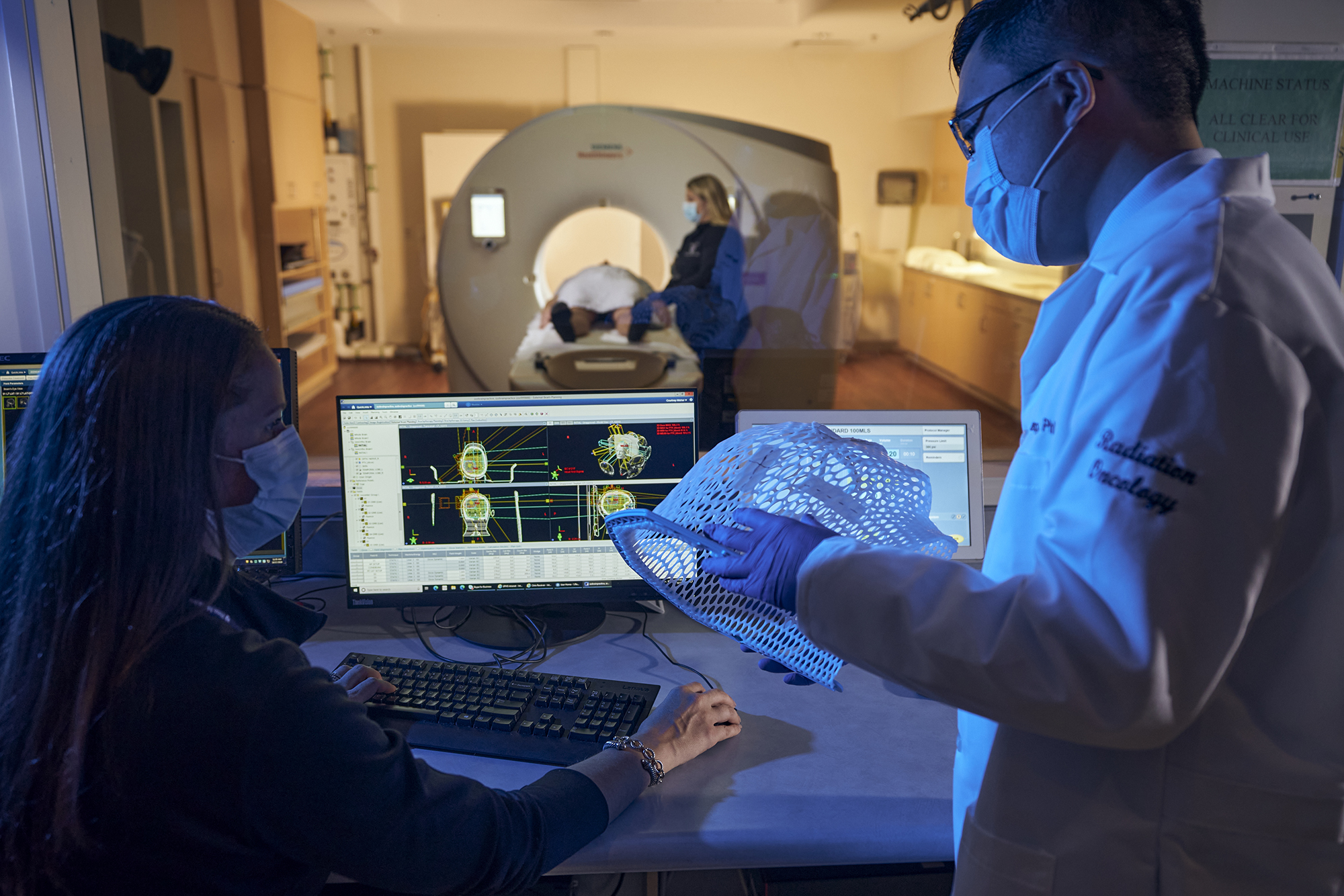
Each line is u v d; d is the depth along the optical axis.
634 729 1.01
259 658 0.63
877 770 0.97
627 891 1.15
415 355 7.34
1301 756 0.62
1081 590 0.55
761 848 0.85
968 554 1.37
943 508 1.38
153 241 4.37
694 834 0.85
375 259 7.22
